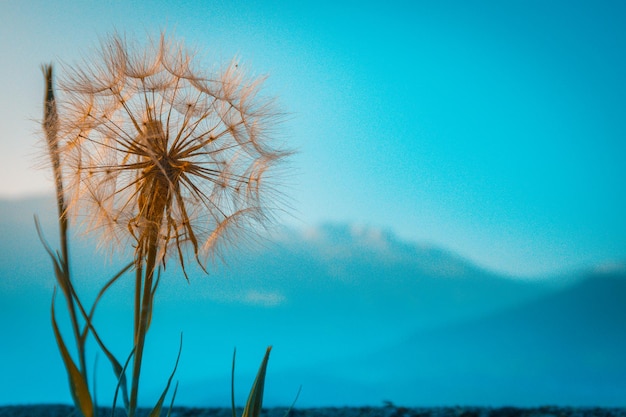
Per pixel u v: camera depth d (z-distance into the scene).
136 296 1.79
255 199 1.92
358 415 4.77
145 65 1.86
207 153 1.84
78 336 1.97
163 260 1.74
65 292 1.96
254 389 1.85
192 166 1.83
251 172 1.94
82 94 1.86
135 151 1.80
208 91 1.87
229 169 1.91
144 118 1.84
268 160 1.95
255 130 1.95
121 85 1.85
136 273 1.79
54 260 1.93
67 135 1.87
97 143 1.86
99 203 1.81
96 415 1.84
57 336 1.90
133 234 1.74
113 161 1.82
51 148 1.90
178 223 1.77
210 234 1.86
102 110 1.84
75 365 1.91
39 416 4.46
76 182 1.83
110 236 1.83
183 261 1.75
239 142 1.91
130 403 1.70
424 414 4.77
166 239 1.72
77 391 1.91
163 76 1.85
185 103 1.86
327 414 4.79
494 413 4.79
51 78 1.90
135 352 1.72
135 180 1.78
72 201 1.84
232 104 1.92
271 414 4.81
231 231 1.89
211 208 1.87
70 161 1.83
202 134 1.85
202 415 4.72
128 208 1.81
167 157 1.78
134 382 1.71
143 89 1.83
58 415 4.51
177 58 1.88
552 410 4.85
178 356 1.80
